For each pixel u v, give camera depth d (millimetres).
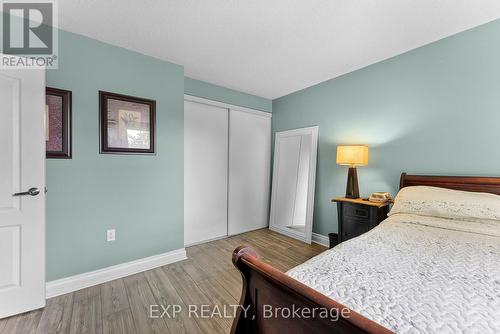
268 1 1552
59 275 1863
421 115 2188
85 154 1956
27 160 1602
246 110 3549
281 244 3078
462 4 1581
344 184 2859
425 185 2092
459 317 698
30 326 1488
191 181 3004
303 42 2090
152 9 1632
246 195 3604
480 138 1860
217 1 1552
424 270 1019
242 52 2279
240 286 2012
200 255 2695
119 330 1472
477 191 1823
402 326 660
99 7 1606
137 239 2264
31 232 1624
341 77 2871
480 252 1201
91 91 1980
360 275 979
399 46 2170
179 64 2531
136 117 2227
